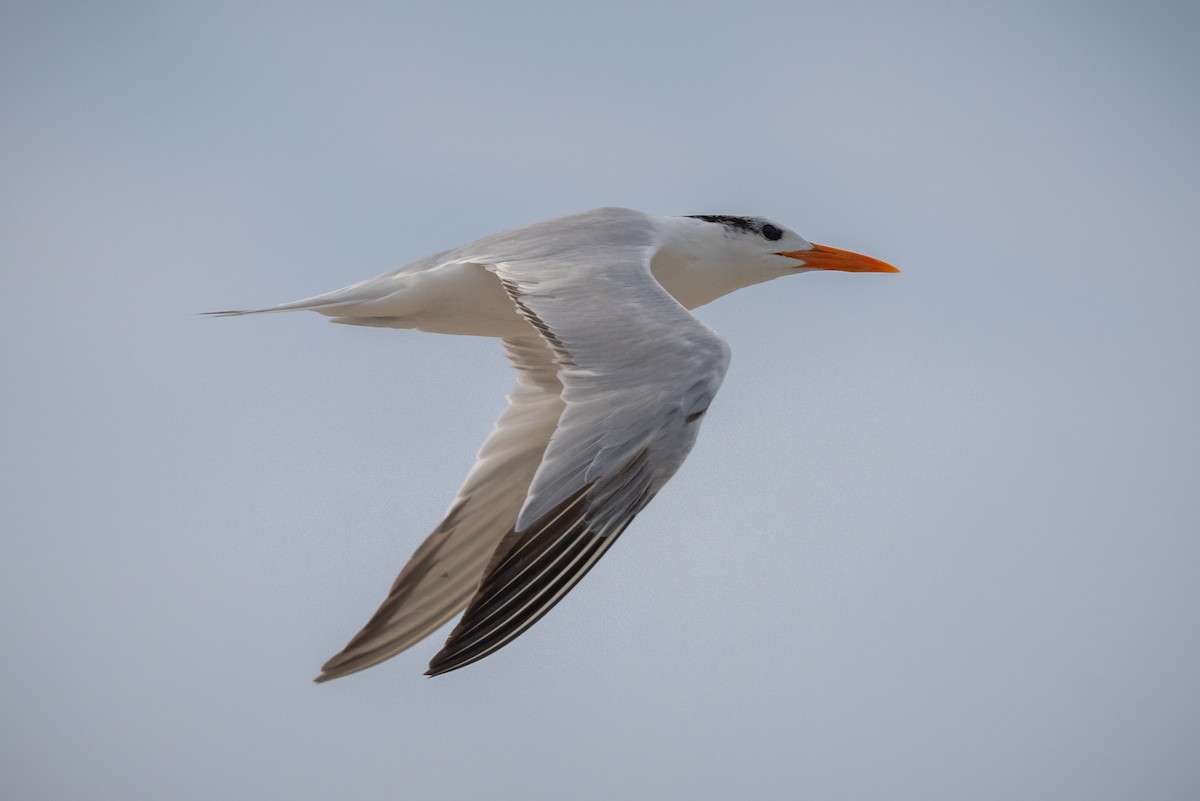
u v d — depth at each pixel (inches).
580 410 391.2
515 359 525.3
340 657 457.4
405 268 525.7
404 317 522.3
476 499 494.9
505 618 373.1
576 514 377.7
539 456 504.4
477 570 482.6
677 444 384.5
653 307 429.1
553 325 423.2
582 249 489.1
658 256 569.0
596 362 404.2
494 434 510.6
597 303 432.5
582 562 373.1
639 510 377.7
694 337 408.2
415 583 473.1
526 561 377.7
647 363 399.5
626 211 559.5
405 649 465.4
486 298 512.1
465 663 369.7
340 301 514.3
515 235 510.3
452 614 473.7
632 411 387.2
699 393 392.5
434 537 482.0
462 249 517.0
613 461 378.3
